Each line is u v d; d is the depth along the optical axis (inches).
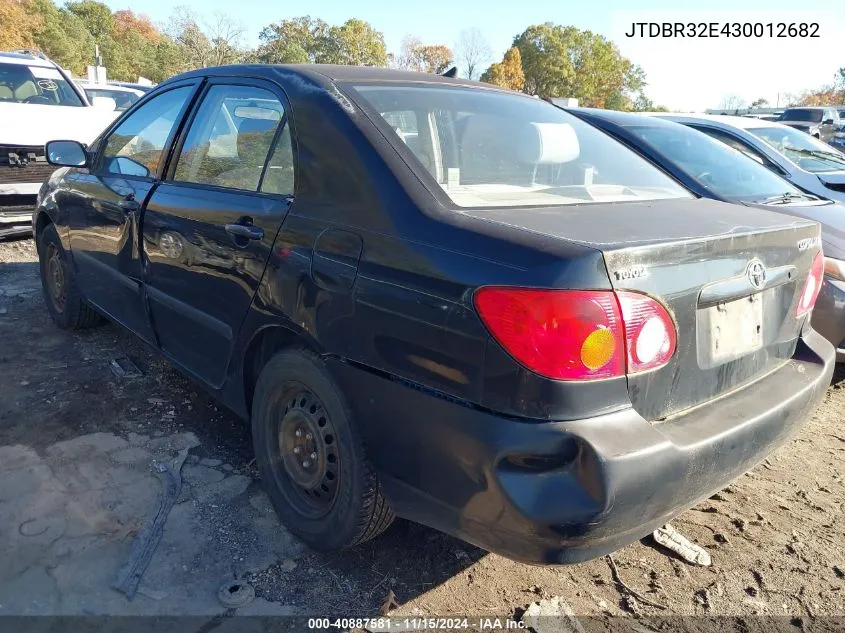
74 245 161.2
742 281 84.2
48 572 92.0
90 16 2896.2
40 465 116.2
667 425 77.7
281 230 95.4
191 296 116.1
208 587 92.0
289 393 100.2
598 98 3021.7
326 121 95.7
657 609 94.0
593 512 68.6
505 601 93.8
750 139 248.4
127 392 145.6
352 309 84.0
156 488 112.2
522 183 101.3
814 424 154.6
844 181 228.7
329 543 95.2
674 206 98.0
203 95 126.3
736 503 121.3
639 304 71.8
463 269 73.9
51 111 280.7
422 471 79.0
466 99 113.1
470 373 72.7
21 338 173.9
